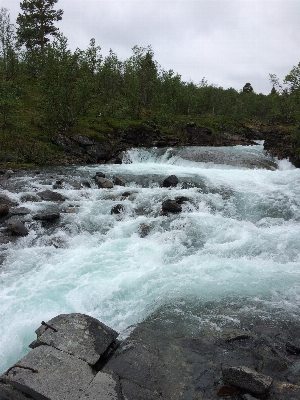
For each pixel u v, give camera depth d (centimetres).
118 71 3950
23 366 499
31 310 687
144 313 679
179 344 577
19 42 3816
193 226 1115
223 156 2364
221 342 582
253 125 4172
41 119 2662
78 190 1484
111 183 1603
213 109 5369
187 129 3350
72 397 453
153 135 2983
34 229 1116
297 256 918
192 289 749
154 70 4266
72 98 2847
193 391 478
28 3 4294
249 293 732
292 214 1245
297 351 557
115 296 736
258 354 553
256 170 1955
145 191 1470
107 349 566
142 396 466
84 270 854
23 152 2180
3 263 905
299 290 738
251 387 469
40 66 3375
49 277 820
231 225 1122
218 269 841
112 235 1098
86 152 2470
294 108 3684
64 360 520
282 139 2494
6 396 477
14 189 1473
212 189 1502
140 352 556
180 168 2084
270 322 637
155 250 974
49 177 1723
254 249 952
